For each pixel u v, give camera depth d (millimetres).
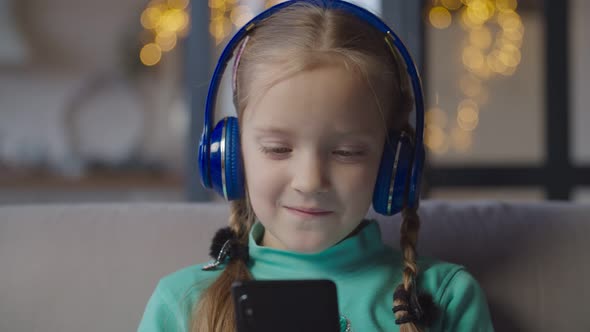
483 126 2949
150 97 4012
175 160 3969
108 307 918
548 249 964
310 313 539
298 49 689
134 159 3828
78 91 3977
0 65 3834
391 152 729
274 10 775
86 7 4016
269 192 693
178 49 3930
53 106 3943
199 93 2223
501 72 2939
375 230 845
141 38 3852
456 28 2857
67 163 3855
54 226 972
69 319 912
